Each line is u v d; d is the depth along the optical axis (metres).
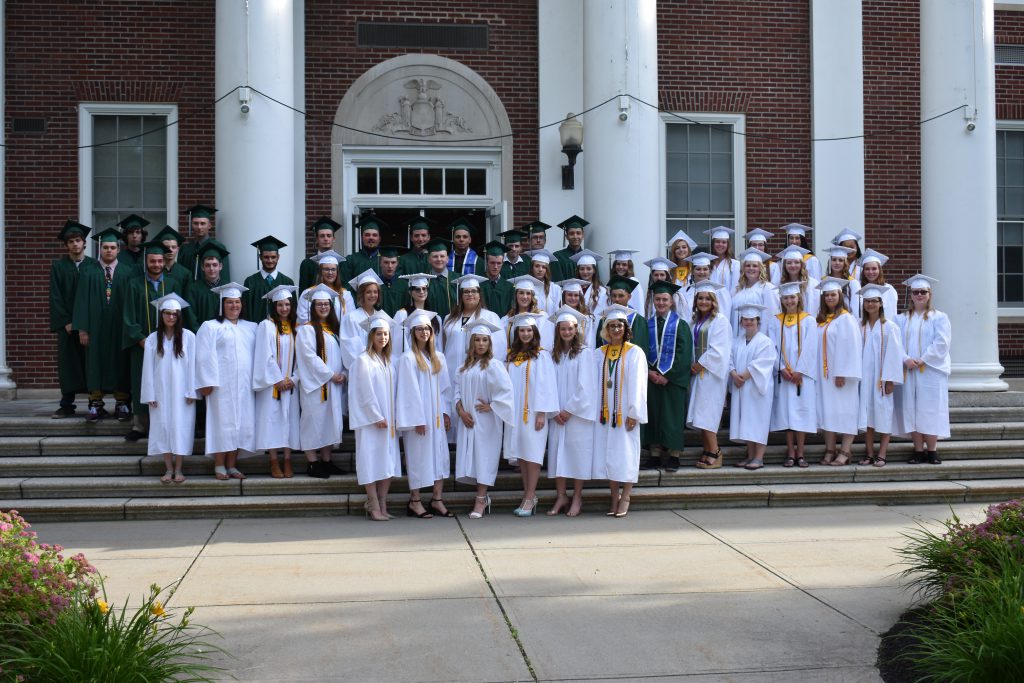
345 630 5.82
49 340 13.64
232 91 11.66
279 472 9.52
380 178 14.39
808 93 15.02
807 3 15.02
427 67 14.36
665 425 9.82
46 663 4.44
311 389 9.33
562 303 10.34
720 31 14.83
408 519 8.98
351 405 8.77
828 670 5.26
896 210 15.21
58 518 8.84
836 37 14.91
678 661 5.37
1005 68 15.60
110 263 10.26
